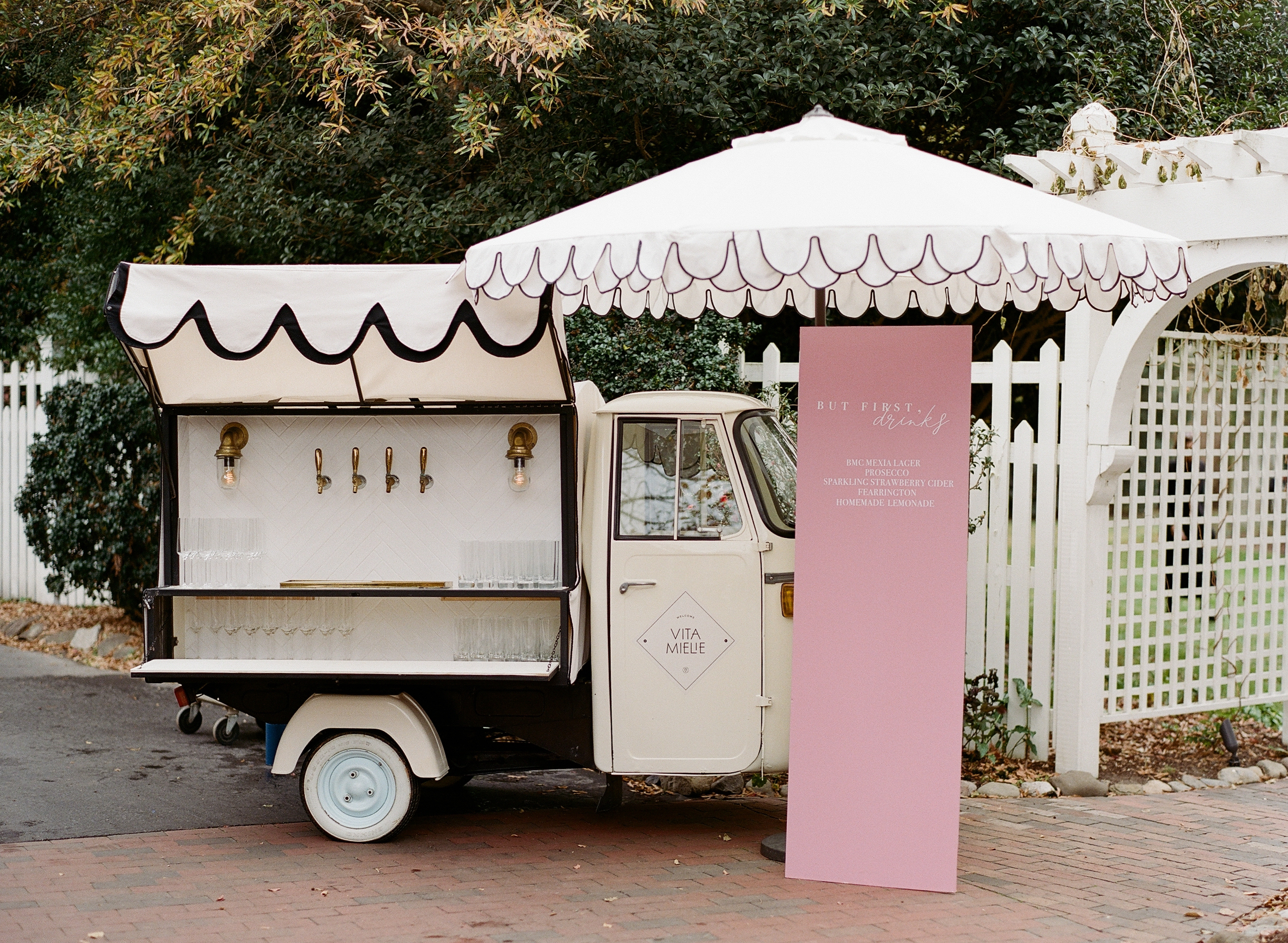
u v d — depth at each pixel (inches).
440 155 382.9
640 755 221.5
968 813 251.9
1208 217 255.1
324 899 193.0
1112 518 310.7
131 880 201.5
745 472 221.0
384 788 225.3
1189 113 343.3
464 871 209.8
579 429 234.8
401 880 203.6
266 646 231.8
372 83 339.6
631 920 185.0
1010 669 290.4
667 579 220.2
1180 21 356.2
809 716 207.8
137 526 398.3
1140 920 187.9
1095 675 278.4
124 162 364.8
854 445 206.8
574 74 350.3
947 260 174.6
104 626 427.2
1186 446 316.5
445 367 226.1
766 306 275.7
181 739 307.0
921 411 204.1
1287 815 253.0
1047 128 347.6
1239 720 350.0
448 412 230.7
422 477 232.7
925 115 370.9
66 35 483.2
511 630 227.8
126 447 400.8
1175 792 274.8
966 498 202.5
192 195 425.4
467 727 236.1
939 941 177.9
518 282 190.5
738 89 358.3
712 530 221.0
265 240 381.4
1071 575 276.2
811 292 273.4
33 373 476.4
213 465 236.1
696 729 220.2
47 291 538.3
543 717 227.0
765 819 247.4
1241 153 247.9
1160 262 194.7
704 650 219.8
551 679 215.0
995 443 290.5
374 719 223.6
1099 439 271.1
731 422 221.9
